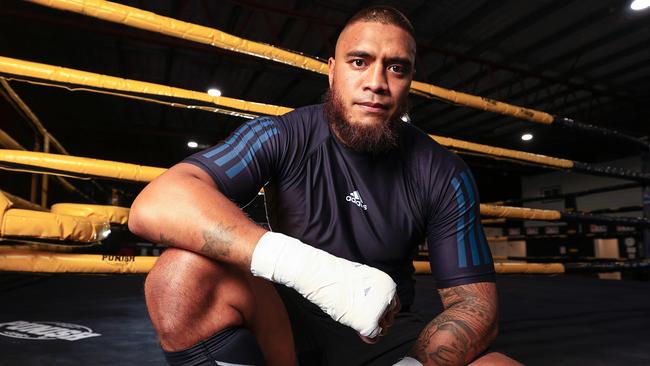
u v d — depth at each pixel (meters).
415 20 6.36
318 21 5.64
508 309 2.94
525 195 14.83
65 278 4.54
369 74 0.85
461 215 0.92
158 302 0.65
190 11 6.04
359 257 0.90
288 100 9.49
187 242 0.66
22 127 5.80
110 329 1.85
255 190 0.88
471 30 6.56
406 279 0.97
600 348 1.76
